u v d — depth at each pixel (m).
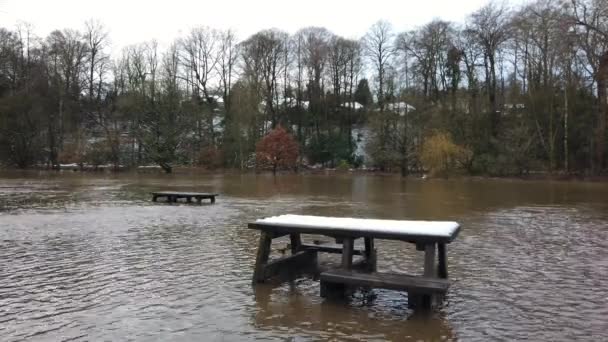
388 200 23.73
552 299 7.37
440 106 51.06
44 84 60.75
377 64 67.38
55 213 17.66
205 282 8.26
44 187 31.39
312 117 68.12
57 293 7.58
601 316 6.57
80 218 16.33
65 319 6.39
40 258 10.09
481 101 50.66
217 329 6.03
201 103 67.00
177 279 8.44
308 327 6.12
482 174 44.84
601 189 30.84
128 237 12.70
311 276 8.70
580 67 41.41
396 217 17.14
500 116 49.97
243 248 11.26
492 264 9.73
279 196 25.98
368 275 7.14
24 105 56.75
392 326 6.17
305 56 69.12
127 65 66.25
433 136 45.62
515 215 17.67
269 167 57.78
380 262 9.98
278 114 67.88
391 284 6.75
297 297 7.43
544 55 44.34
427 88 60.47
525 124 45.59
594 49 36.97
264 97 65.62
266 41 66.38
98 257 10.21
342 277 7.08
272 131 56.34
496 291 7.81
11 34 65.88
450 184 36.81
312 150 63.44
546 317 6.54
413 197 25.50
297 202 22.66
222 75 69.75
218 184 36.09
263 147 54.72
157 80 62.19
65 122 61.50
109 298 7.33
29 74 63.12
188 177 46.62
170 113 57.38
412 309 6.87
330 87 69.75
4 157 57.47
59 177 44.38
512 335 5.88
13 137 57.19
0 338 5.72
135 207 19.95
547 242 12.21
